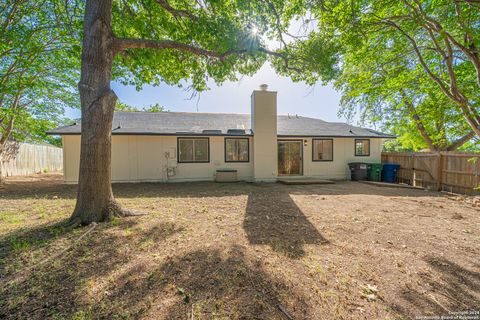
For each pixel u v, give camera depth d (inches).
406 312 74.3
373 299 80.0
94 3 152.4
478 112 244.1
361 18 231.9
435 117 360.2
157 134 386.3
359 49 276.2
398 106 433.1
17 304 72.4
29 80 361.7
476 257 111.8
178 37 228.2
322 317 71.1
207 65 249.0
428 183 358.3
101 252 107.2
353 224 162.2
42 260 98.7
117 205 165.0
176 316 69.5
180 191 311.0
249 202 235.1
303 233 142.2
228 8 218.7
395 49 303.4
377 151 492.4
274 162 428.1
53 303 73.4
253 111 425.4
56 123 568.1
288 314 71.9
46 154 673.6
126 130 391.9
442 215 189.9
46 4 294.0
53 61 386.0
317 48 238.4
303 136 450.0
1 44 293.0
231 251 112.3
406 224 163.9
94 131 150.9
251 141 445.1
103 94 153.0
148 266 96.4
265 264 100.7
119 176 395.2
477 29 221.9
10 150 517.3
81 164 151.2
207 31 217.6
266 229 148.2
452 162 319.3
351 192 312.2
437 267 102.0
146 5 210.5
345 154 485.1
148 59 222.4
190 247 115.9
